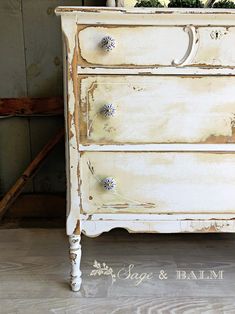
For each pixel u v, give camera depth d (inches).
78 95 38.1
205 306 40.6
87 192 40.8
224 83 38.4
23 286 44.2
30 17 57.2
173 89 38.4
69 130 38.9
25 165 63.0
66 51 37.0
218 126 39.5
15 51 58.5
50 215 63.7
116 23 36.5
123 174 40.5
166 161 40.3
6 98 59.7
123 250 53.7
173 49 37.4
